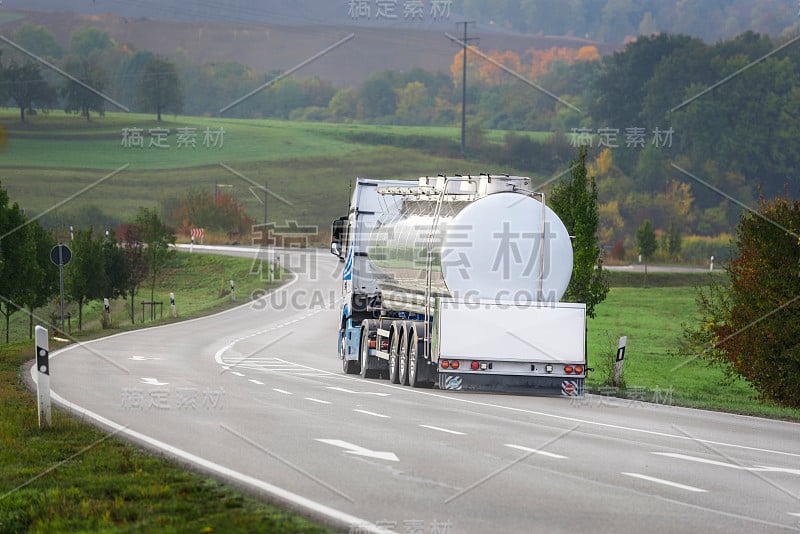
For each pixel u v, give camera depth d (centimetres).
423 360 7319
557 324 6838
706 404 6969
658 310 16575
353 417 5328
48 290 15538
